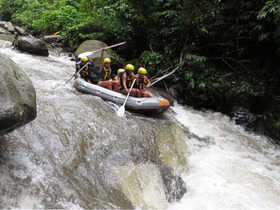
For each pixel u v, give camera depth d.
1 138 3.11
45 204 2.52
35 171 2.85
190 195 3.55
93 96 5.36
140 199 3.20
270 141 6.33
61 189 2.76
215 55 8.81
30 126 3.56
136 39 9.75
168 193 3.48
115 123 4.45
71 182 2.92
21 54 8.37
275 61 7.50
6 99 2.26
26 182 2.65
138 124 4.71
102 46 9.02
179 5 8.48
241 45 8.26
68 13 12.09
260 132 6.64
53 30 13.23
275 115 6.82
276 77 7.30
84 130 3.91
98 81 6.21
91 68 6.79
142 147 4.10
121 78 5.47
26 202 2.46
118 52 10.40
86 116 4.34
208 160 4.64
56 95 5.07
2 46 9.00
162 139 4.54
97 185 3.07
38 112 4.00
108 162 3.50
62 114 4.16
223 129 6.25
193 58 7.52
